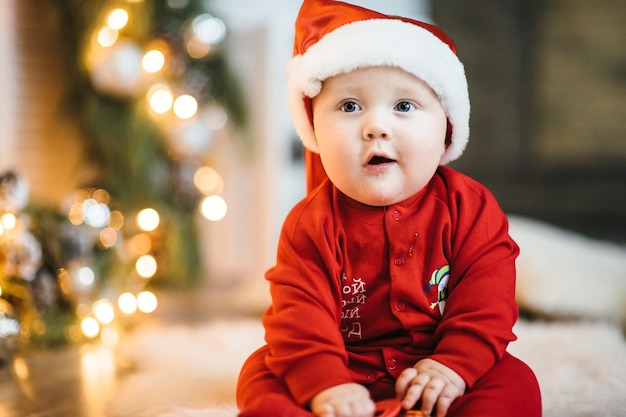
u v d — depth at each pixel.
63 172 2.28
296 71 1.06
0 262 1.62
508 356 1.02
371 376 1.01
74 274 1.80
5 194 1.62
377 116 0.98
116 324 1.89
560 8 3.09
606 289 1.87
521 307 1.90
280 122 2.46
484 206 1.07
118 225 2.09
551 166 3.14
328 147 1.00
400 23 1.02
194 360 1.48
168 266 2.32
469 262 1.03
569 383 1.25
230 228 2.52
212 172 2.38
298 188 2.57
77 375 1.48
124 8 2.15
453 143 1.09
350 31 1.01
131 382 1.40
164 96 2.20
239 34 2.45
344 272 1.03
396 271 1.02
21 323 1.65
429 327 1.03
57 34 2.28
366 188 0.99
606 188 3.06
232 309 2.20
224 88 2.36
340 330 1.05
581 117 3.09
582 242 2.27
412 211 1.05
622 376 1.29
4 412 1.26
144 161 2.23
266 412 0.84
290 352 0.93
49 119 2.26
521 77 3.17
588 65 3.07
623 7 3.01
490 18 3.17
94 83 2.17
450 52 1.03
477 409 0.91
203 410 1.12
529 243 2.12
